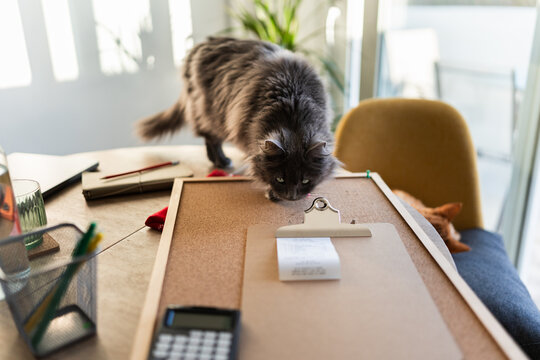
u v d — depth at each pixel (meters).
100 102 2.55
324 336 0.61
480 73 2.06
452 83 2.21
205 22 2.79
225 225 0.92
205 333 0.59
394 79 2.49
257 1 2.40
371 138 1.78
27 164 1.38
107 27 2.45
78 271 0.67
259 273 0.75
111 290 0.80
